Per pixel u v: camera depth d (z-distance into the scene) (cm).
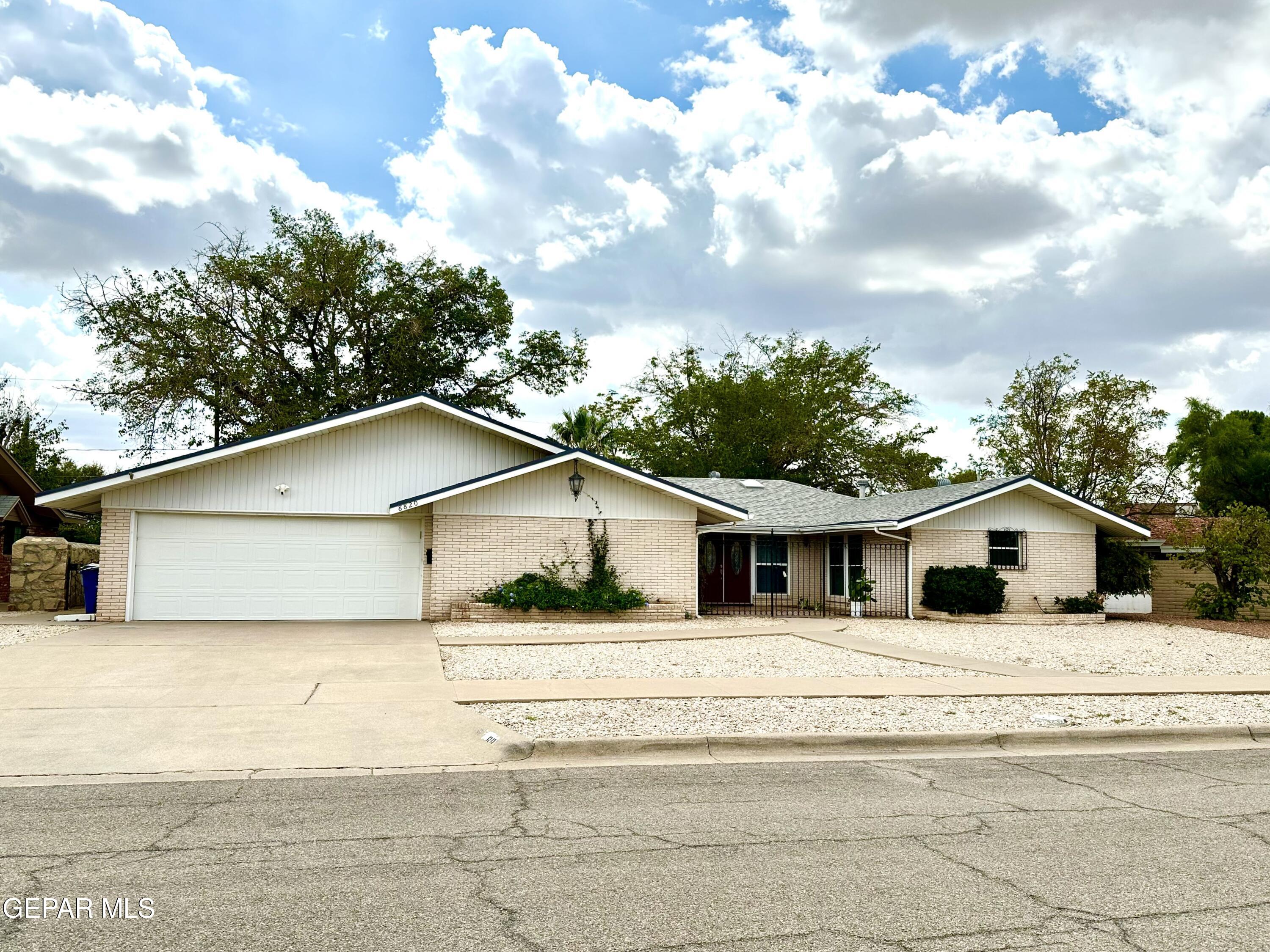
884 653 1479
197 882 461
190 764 722
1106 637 1873
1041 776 736
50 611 2052
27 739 789
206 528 1881
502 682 1114
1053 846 541
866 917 425
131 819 575
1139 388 3659
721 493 2841
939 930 410
